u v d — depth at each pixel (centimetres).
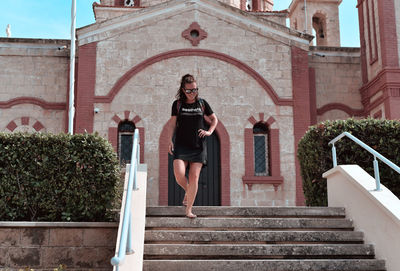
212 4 1769
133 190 709
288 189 1650
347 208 771
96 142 819
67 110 1767
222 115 1691
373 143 938
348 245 675
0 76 1786
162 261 614
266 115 1705
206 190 1648
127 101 1673
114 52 1709
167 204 1595
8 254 745
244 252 657
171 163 1655
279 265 630
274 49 1764
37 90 1791
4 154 795
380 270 641
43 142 809
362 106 1900
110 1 2384
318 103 1884
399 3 1791
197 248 652
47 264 746
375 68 1820
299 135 1698
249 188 1636
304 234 698
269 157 1700
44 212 809
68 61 1827
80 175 803
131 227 618
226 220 717
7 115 1761
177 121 715
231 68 1733
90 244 757
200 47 1739
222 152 1655
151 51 1722
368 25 1888
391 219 636
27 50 1816
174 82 1705
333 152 862
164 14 1753
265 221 725
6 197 789
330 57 1927
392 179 921
